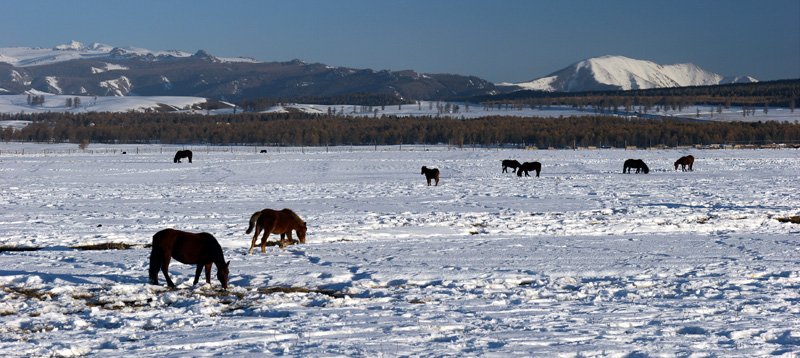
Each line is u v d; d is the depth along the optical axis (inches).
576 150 3002.0
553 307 361.1
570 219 771.4
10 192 1164.5
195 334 294.7
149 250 554.3
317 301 375.9
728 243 598.5
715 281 434.6
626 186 1256.2
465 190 1197.7
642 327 313.7
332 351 263.3
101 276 441.7
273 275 450.0
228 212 840.9
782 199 989.8
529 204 940.6
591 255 534.6
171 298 380.2
